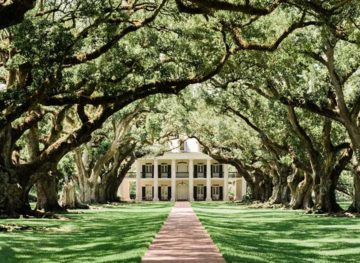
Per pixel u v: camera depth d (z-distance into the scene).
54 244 18.95
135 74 25.34
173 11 23.31
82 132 28.61
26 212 29.95
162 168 99.75
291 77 30.94
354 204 39.25
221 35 24.08
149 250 15.45
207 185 98.50
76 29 24.92
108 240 19.83
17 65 21.30
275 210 49.75
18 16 14.41
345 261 15.19
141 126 56.91
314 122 39.59
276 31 23.95
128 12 22.28
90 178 56.28
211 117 57.44
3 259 14.78
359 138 30.53
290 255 16.38
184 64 25.44
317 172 41.00
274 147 50.00
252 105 41.25
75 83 24.72
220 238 18.98
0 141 27.78
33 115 28.67
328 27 19.69
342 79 33.41
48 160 28.91
